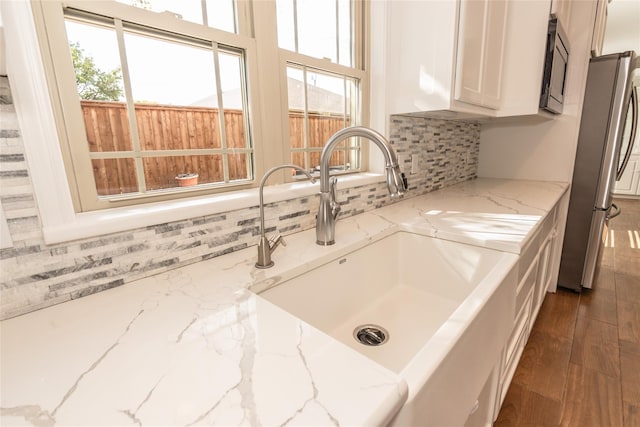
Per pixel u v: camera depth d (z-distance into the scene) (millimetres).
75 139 713
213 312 605
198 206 822
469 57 1286
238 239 928
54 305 634
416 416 470
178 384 421
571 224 2213
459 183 2238
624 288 2328
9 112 559
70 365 463
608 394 1388
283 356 473
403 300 1158
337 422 357
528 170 2330
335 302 978
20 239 586
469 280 1081
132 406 387
